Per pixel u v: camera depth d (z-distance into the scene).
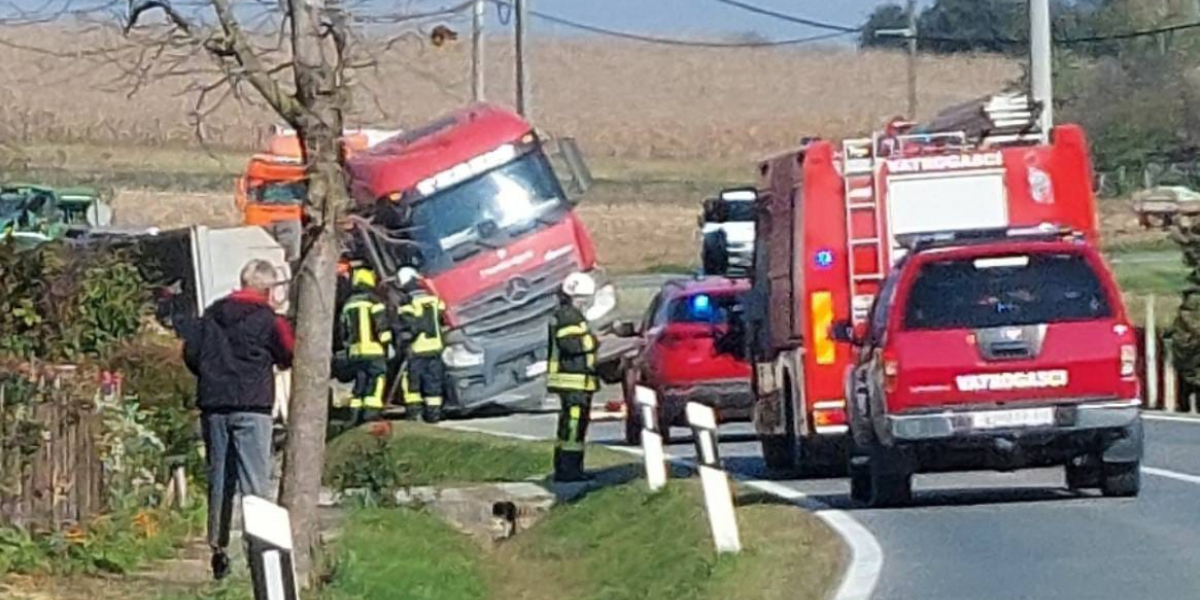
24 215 36.88
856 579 13.76
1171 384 30.23
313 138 12.96
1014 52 82.19
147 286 22.31
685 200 73.19
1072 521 16.28
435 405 28.30
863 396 17.95
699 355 26.12
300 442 13.57
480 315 30.16
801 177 21.03
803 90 89.44
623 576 16.25
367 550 16.38
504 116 30.78
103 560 14.84
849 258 20.92
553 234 30.56
